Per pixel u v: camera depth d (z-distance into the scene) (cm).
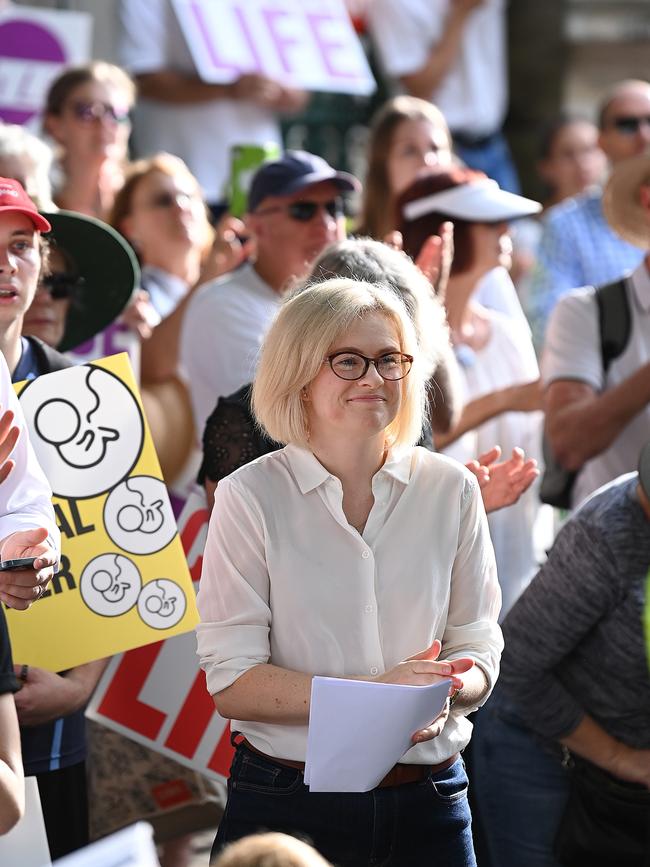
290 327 909
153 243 1669
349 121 2831
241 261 1487
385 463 931
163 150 2277
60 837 1091
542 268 1975
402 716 838
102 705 1154
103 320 1268
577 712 1077
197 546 1184
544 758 1129
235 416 1070
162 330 1458
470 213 1394
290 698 883
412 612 919
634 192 1409
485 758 1158
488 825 1160
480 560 946
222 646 903
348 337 900
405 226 1420
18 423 998
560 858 1112
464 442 1398
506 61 2977
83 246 1237
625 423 1348
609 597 1055
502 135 2941
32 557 916
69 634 1042
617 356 1397
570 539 1070
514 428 1484
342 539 914
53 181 1855
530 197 2908
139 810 1261
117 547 1057
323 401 907
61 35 2022
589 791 1095
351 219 2002
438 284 1308
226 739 1152
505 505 1153
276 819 912
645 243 1415
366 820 909
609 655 1068
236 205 1720
